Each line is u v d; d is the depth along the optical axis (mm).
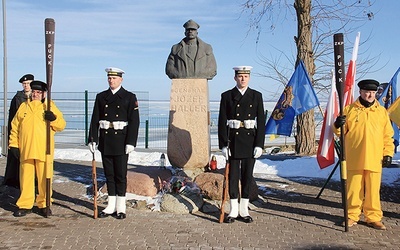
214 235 6367
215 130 21938
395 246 5973
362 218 7301
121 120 7254
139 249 5773
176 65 9422
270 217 7379
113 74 7266
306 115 15648
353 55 8055
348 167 6910
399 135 9281
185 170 9070
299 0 15328
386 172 11047
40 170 7379
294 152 16828
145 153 14711
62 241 6059
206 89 9242
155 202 7836
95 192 7262
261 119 7160
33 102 7441
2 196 8703
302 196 8961
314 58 17375
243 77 7113
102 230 6570
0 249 5727
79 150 15633
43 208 7465
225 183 7020
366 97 6883
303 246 5938
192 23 9344
